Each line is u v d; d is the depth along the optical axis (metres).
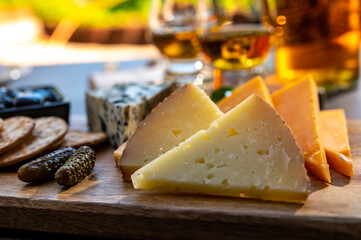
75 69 0.84
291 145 0.34
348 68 0.61
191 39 0.57
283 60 0.59
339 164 0.37
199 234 0.33
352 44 0.59
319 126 0.40
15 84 0.74
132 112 0.44
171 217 0.33
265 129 0.34
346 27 0.58
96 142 0.45
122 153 0.37
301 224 0.31
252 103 0.36
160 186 0.34
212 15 0.57
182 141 0.37
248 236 0.32
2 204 0.36
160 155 0.37
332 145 0.39
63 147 0.43
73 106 0.63
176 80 0.59
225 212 0.32
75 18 1.09
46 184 0.37
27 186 0.37
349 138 0.44
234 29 0.54
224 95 0.49
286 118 0.41
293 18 0.57
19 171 0.37
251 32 0.51
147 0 1.04
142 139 0.38
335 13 0.57
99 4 1.07
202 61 0.60
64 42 1.10
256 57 0.52
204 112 0.39
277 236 0.32
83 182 0.37
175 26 0.58
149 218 0.33
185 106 0.39
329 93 0.62
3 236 0.36
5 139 0.42
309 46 0.58
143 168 0.34
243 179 0.33
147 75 0.68
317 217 0.31
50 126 0.47
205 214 0.32
